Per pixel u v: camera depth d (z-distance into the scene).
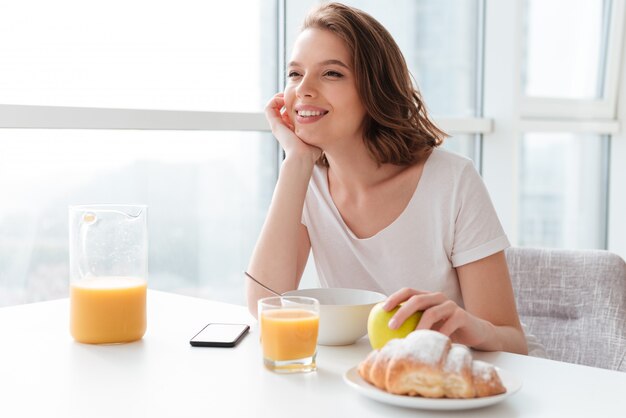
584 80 3.60
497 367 1.04
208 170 2.26
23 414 0.90
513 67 3.05
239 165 2.34
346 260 1.59
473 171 1.51
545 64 3.41
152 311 1.44
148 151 2.11
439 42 2.98
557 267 1.72
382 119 1.50
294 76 1.52
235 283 2.38
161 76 2.11
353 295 1.29
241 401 0.94
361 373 0.97
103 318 1.19
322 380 1.02
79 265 1.21
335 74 1.47
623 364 1.58
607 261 1.67
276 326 1.05
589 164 3.68
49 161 1.90
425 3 2.90
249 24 2.32
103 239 1.21
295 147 1.52
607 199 3.77
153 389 0.99
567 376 1.05
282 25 2.38
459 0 3.04
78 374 1.05
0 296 1.85
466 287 1.47
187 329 1.30
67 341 1.23
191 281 2.26
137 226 1.23
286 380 1.02
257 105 2.36
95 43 1.96
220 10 2.24
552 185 3.51
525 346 1.38
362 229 1.56
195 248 2.26
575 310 1.68
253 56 2.34
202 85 2.21
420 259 1.52
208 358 1.13
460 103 3.10
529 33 3.33
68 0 1.89
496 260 1.46
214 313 1.42
